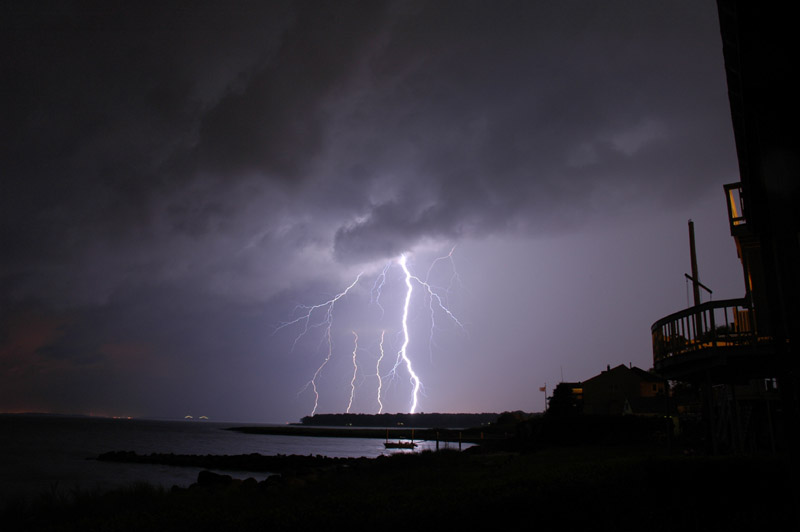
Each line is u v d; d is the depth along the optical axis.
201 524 4.70
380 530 4.97
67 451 53.97
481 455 28.02
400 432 148.50
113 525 4.70
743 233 14.33
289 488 12.35
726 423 14.47
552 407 45.59
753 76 5.34
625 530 6.65
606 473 7.39
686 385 45.31
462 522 5.48
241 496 10.51
